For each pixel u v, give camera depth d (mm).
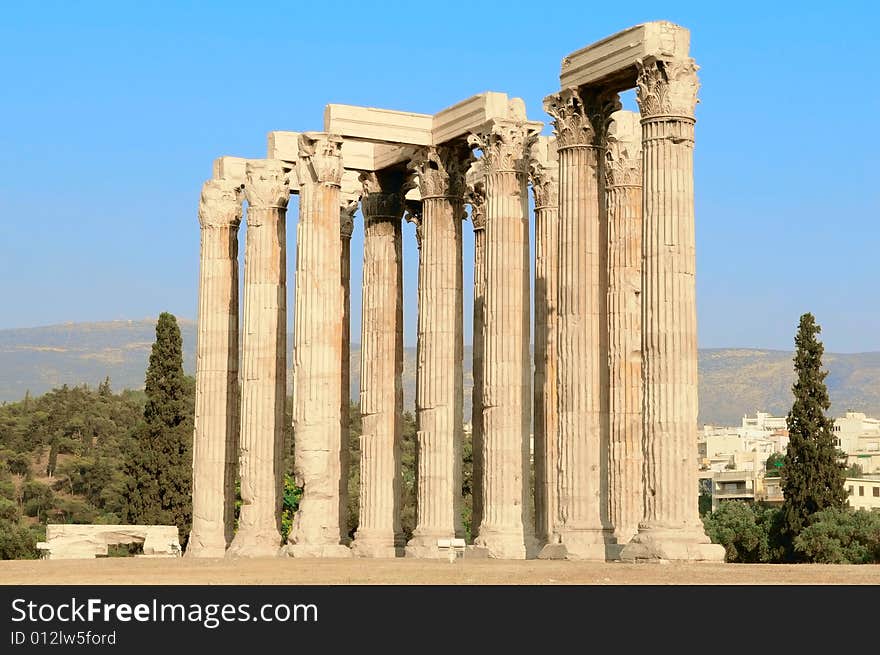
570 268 49531
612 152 52500
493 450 53031
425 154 60406
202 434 66812
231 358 67688
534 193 62469
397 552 60812
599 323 49344
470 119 56906
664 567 41375
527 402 53656
